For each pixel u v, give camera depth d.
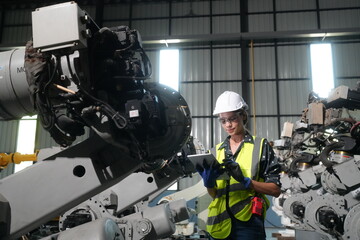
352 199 4.12
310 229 5.02
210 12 11.11
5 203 1.61
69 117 1.74
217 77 10.62
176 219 4.72
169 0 11.31
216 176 1.85
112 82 1.63
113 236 1.74
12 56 1.82
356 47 10.36
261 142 2.04
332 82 10.27
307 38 10.55
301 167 5.23
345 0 10.70
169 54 10.90
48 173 1.69
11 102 1.84
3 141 10.66
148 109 1.66
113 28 1.72
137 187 3.86
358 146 3.75
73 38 1.46
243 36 10.42
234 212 1.94
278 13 10.91
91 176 1.69
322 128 4.29
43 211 1.64
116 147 1.76
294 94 10.33
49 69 1.59
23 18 11.62
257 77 10.54
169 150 1.85
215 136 10.27
